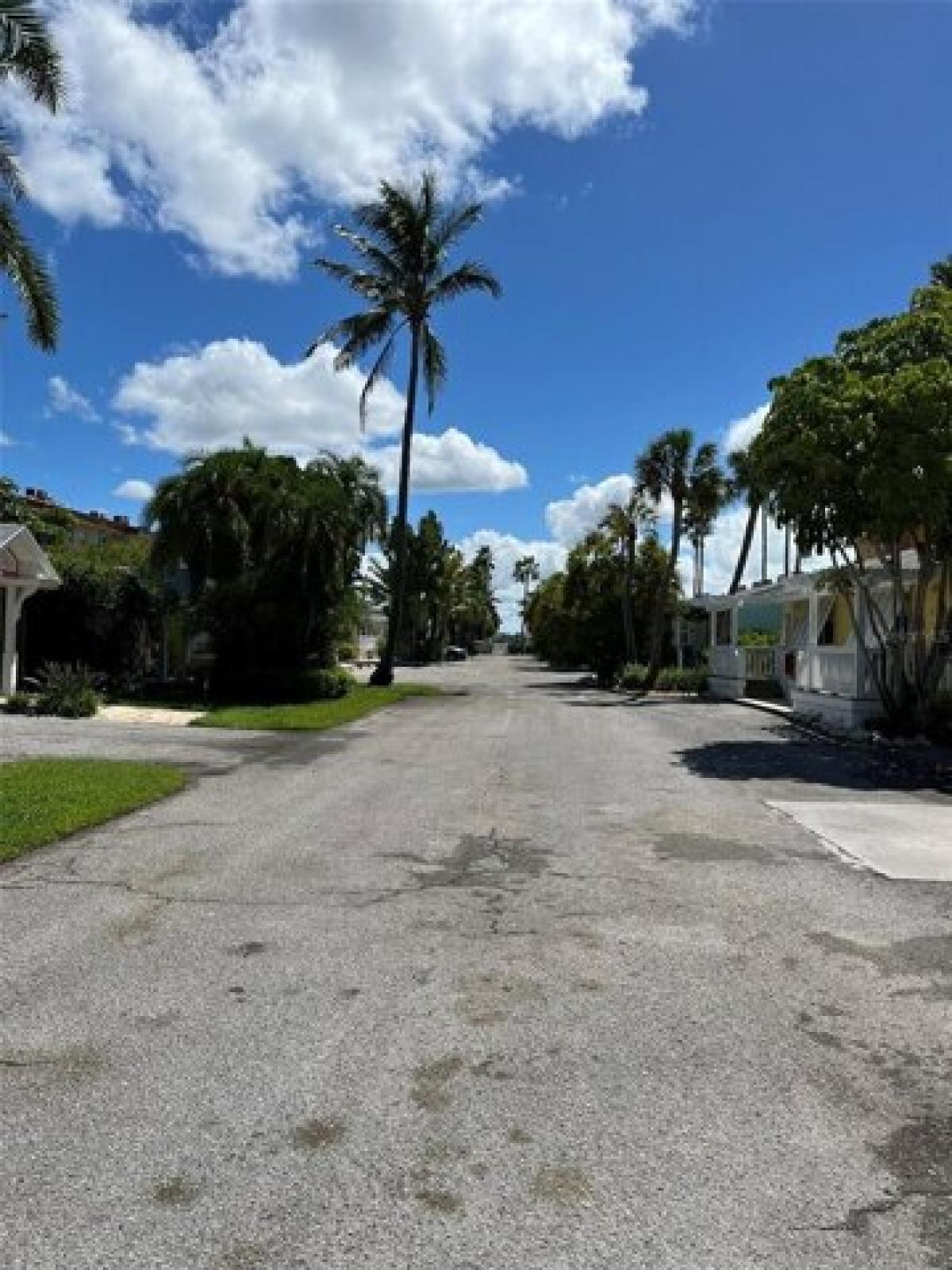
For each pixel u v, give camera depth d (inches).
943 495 560.4
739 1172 131.4
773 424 617.3
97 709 774.5
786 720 821.9
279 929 231.0
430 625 3011.8
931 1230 119.3
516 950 218.2
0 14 636.7
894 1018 183.3
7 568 824.9
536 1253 114.3
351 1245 115.3
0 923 233.3
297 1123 142.6
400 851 311.9
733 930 233.8
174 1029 174.1
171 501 952.9
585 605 1636.3
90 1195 124.3
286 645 962.1
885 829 354.6
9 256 665.0
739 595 1252.5
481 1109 147.4
